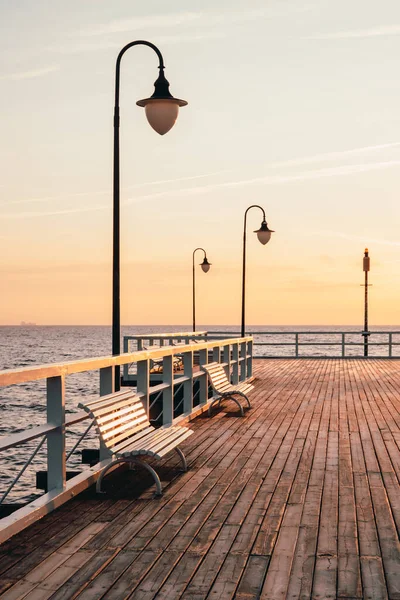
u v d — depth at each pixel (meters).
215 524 5.18
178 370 16.70
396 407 12.43
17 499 16.00
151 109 8.48
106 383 6.73
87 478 6.36
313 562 4.32
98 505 5.75
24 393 43.16
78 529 5.04
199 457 7.88
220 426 10.23
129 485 6.49
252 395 14.49
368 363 24.73
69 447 20.62
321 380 17.98
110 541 4.75
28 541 4.75
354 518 5.34
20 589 3.88
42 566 4.25
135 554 4.48
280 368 22.31
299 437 9.24
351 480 6.69
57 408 5.72
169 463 7.54
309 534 4.92
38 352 99.50
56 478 5.80
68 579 4.03
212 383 10.91
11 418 31.17
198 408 11.41
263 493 6.17
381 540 4.77
